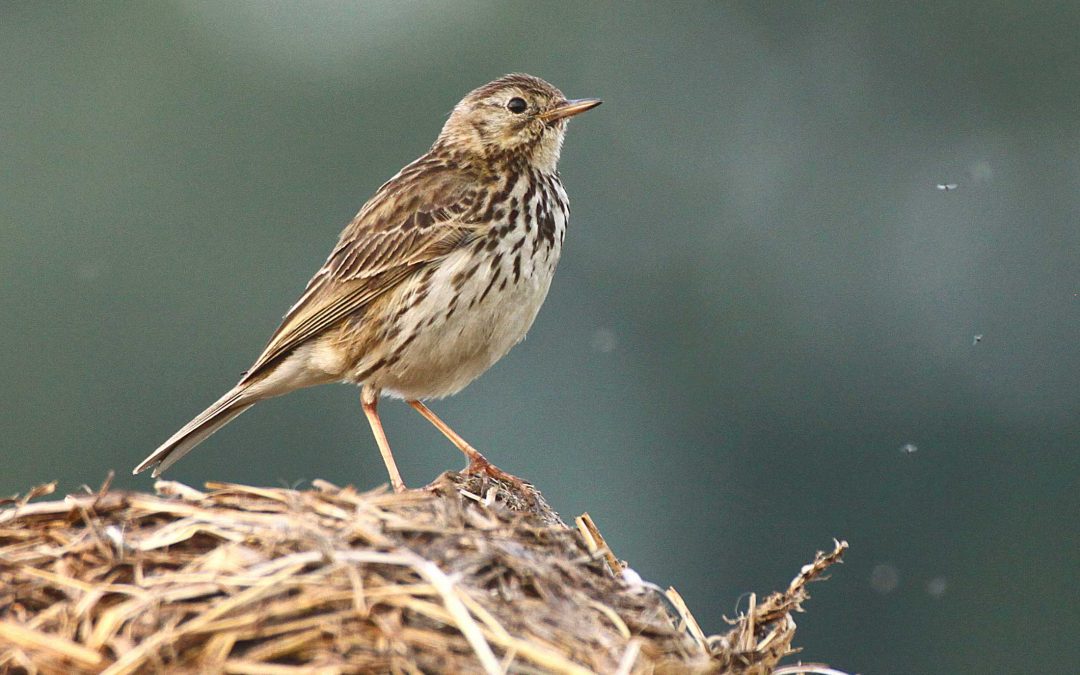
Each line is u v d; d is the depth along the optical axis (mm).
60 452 17656
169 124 19188
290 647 6344
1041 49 19844
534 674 6418
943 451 18312
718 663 7375
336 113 19516
